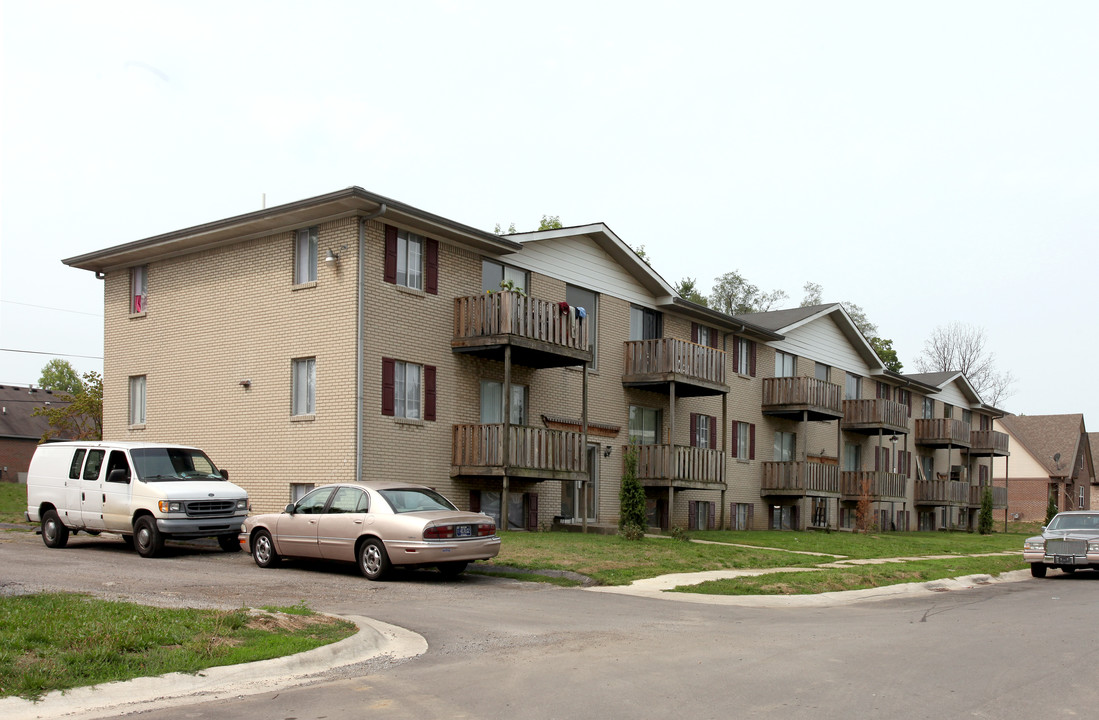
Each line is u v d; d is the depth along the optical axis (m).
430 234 22.17
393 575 15.09
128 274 25.45
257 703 7.06
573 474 23.48
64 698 6.87
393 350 21.06
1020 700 7.38
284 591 13.01
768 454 35.41
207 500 17.58
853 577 17.25
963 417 54.38
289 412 21.39
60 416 41.31
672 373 27.19
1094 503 68.69
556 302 24.94
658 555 18.72
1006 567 22.25
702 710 6.90
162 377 24.25
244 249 22.77
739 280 64.62
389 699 7.20
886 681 8.00
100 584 12.73
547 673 8.15
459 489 22.56
